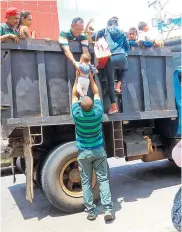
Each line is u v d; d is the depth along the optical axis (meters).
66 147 4.47
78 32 4.45
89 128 4.09
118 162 7.94
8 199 5.39
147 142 5.45
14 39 4.14
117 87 4.80
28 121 4.23
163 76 5.40
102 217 4.29
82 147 4.18
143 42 5.07
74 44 4.52
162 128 5.90
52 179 4.35
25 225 4.22
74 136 5.01
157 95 5.32
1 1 7.70
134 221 4.09
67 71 4.53
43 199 5.31
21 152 4.78
